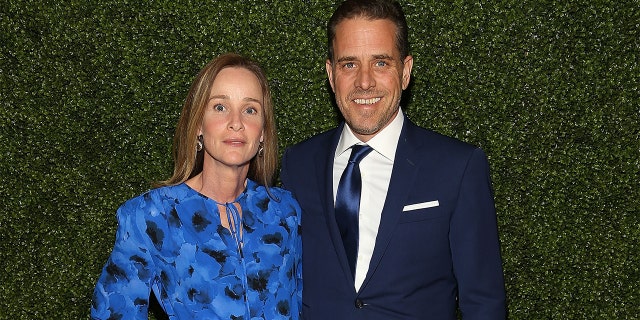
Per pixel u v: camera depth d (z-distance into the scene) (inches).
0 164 111.1
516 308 111.4
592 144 108.4
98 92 110.5
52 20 109.3
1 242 112.4
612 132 107.9
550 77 107.7
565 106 107.8
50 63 110.1
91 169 111.7
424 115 109.1
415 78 108.6
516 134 108.7
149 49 109.6
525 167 109.2
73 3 109.1
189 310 71.1
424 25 107.8
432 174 78.4
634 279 109.9
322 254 80.0
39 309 113.3
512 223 110.3
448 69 108.3
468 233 77.2
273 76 109.4
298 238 80.0
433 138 81.4
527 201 109.8
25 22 109.4
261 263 74.0
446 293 78.9
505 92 108.2
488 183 79.0
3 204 111.8
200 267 71.4
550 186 109.3
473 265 76.9
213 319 70.7
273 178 80.0
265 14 108.4
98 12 109.3
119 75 110.1
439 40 107.8
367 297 77.3
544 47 107.1
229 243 72.9
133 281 71.7
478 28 107.3
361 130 78.9
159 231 71.9
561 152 108.7
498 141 108.8
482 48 107.5
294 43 108.8
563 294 110.7
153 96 110.4
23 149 111.3
